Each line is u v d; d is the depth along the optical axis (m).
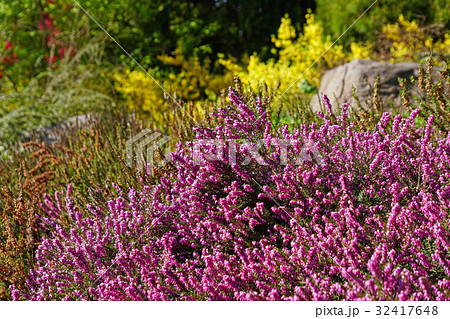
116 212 2.68
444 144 2.24
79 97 6.79
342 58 6.81
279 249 2.24
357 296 1.71
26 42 9.70
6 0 9.42
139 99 6.82
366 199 2.30
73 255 2.46
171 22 10.87
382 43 7.70
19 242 2.81
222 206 2.42
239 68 6.93
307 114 3.04
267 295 1.96
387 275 1.71
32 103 6.41
